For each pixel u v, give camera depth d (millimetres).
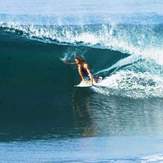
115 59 48375
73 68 47469
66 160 36562
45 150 38188
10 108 44938
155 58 48438
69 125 42281
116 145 38812
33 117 43531
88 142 39469
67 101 45406
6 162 36406
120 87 46219
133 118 43344
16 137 40406
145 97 45406
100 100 45344
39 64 48312
